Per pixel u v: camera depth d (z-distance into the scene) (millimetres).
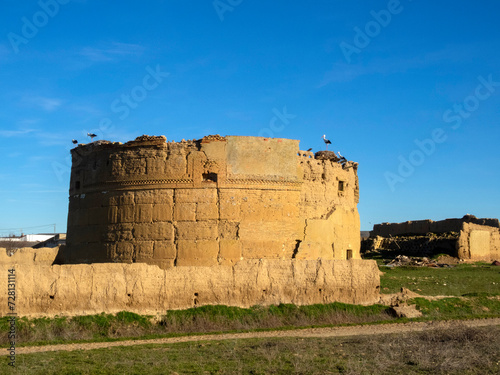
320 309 32250
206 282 31125
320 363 21781
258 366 21344
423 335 26312
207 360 22234
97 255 39969
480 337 25438
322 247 39969
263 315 30922
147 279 30281
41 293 28922
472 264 56594
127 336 27578
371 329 29016
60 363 21688
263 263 32312
